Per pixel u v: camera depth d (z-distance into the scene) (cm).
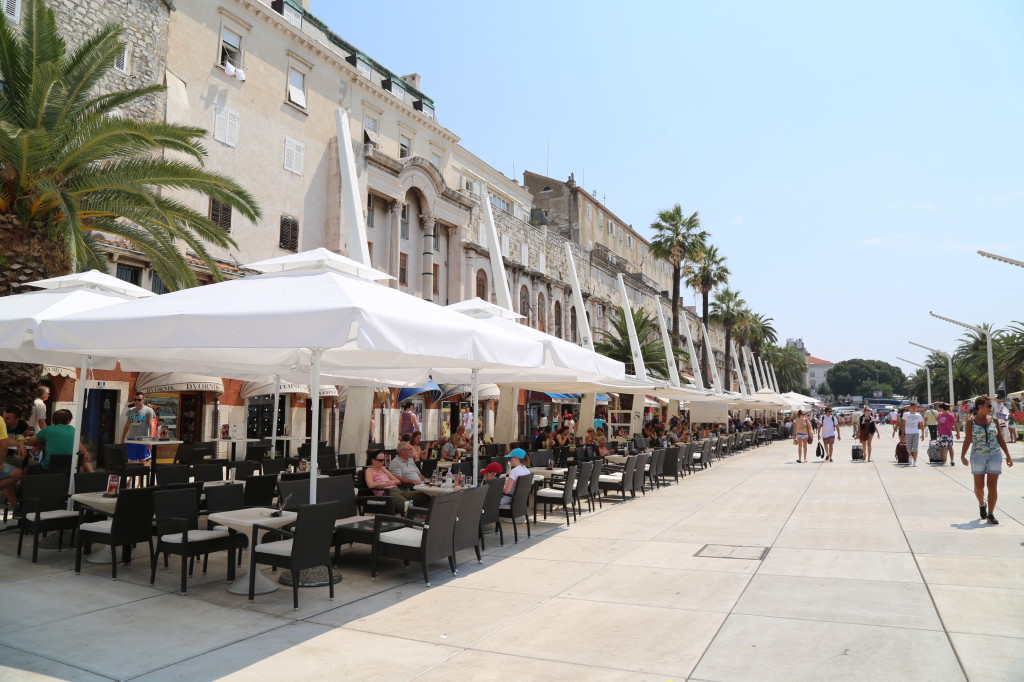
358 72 2977
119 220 1836
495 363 810
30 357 1060
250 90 2480
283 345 610
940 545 899
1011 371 4847
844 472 2033
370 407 1582
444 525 782
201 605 657
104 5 1961
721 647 539
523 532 1093
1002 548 869
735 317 7312
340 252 2762
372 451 1252
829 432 2514
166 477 1009
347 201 1593
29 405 1254
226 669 495
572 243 4988
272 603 669
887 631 566
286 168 2606
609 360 1270
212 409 2169
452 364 1021
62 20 1848
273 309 630
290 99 2653
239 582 715
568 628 593
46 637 557
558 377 1394
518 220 4284
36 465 1014
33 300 910
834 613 620
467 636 573
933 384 10856
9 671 482
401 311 703
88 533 767
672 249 4781
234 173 2389
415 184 3241
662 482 1869
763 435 4372
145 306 702
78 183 1373
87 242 1527
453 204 3578
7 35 1327
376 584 752
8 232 1245
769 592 696
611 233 6325
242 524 688
